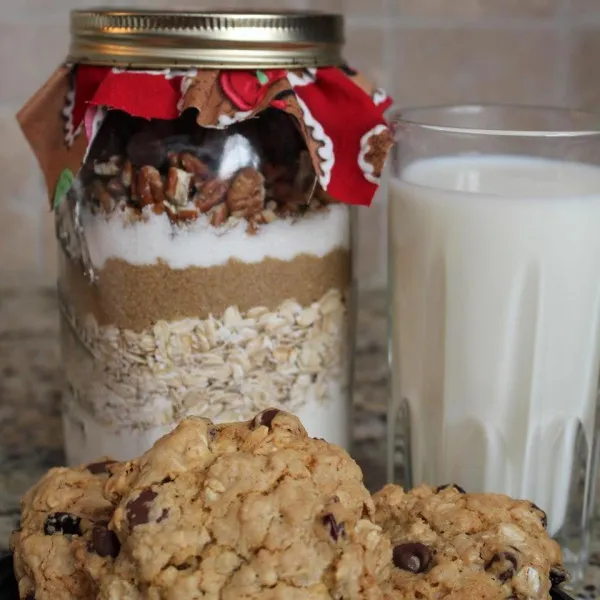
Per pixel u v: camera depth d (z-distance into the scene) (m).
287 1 0.67
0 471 0.52
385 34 0.68
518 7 0.68
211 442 0.39
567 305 0.44
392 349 0.48
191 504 0.37
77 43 0.45
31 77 0.68
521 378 0.45
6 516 0.48
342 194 0.45
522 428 0.45
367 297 0.73
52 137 0.46
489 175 0.45
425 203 0.45
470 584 0.39
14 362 0.63
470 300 0.45
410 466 0.48
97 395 0.47
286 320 0.46
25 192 0.70
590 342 0.45
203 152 0.44
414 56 0.68
